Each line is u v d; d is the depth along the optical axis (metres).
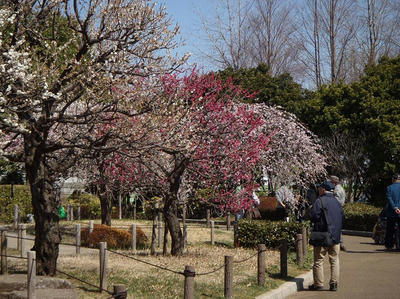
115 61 10.41
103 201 20.89
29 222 24.78
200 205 25.41
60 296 8.09
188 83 15.18
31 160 10.12
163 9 11.04
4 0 10.21
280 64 44.19
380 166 26.81
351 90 28.92
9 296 7.94
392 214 16.53
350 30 43.56
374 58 42.41
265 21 43.97
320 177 26.11
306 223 16.67
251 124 17.70
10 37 10.92
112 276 10.77
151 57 11.06
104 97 10.12
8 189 24.61
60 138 10.93
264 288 10.18
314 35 44.81
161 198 17.23
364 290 10.42
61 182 17.77
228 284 9.09
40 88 9.26
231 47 43.31
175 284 10.16
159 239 17.67
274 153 23.22
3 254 10.78
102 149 9.80
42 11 10.70
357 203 26.44
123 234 17.05
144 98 10.90
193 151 13.09
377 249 17.20
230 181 16.31
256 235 16.70
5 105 8.73
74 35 10.59
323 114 29.45
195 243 18.17
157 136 11.32
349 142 27.89
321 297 10.07
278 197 19.77
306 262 13.69
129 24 10.61
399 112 27.39
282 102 32.06
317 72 45.03
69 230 19.64
